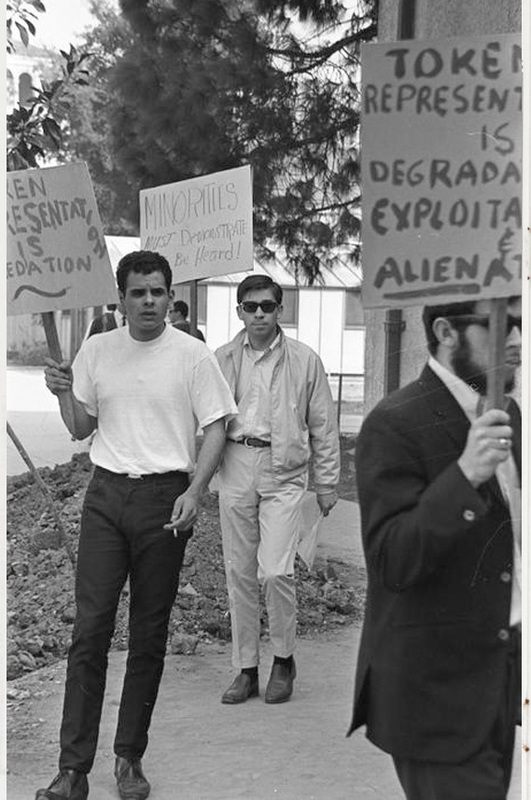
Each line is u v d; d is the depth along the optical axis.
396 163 2.86
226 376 4.35
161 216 5.07
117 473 3.54
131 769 3.56
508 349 2.84
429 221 2.86
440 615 2.61
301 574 5.63
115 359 3.59
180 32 7.07
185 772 3.67
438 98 2.85
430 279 2.86
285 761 3.71
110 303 3.66
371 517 2.61
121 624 5.04
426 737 2.61
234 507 4.36
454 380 2.69
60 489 6.18
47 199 3.66
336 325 9.52
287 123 8.01
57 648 4.76
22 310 3.66
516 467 2.78
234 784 3.60
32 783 3.61
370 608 2.66
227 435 4.36
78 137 6.47
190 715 4.17
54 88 4.69
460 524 2.57
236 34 7.51
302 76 8.02
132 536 3.51
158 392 3.54
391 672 2.62
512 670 2.71
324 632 5.14
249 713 4.19
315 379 4.39
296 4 7.68
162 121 6.89
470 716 2.61
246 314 4.30
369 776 3.61
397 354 3.39
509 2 3.52
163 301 3.54
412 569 2.57
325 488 4.50
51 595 5.21
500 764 2.68
